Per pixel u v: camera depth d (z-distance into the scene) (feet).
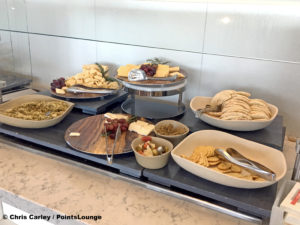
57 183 2.77
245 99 3.52
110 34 4.80
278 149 3.08
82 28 4.99
